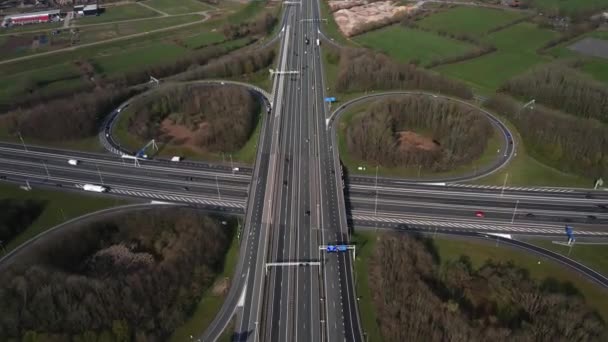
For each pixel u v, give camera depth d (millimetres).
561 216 188625
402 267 158250
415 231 183625
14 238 181875
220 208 198375
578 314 141000
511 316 146125
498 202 197625
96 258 173625
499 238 178625
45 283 149125
